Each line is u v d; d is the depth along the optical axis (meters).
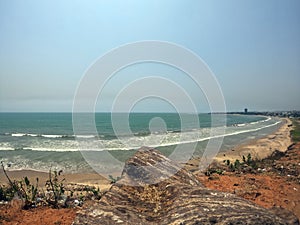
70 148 27.09
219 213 4.62
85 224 4.64
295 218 5.18
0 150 26.48
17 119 106.31
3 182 12.96
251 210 4.84
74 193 9.23
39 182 12.98
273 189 8.52
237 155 19.73
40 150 25.75
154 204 5.43
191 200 5.09
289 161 13.87
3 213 6.27
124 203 5.38
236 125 62.94
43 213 6.38
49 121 90.88
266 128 52.91
